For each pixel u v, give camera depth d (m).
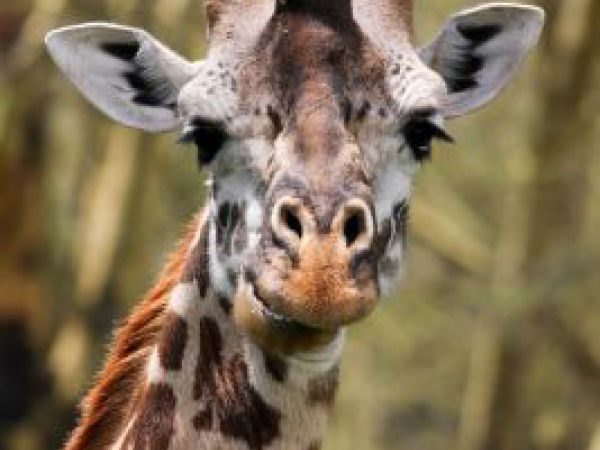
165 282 10.94
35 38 29.25
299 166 9.71
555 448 30.55
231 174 10.23
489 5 11.37
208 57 10.46
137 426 10.62
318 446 10.46
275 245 9.54
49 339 31.27
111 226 30.42
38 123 31.30
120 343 10.98
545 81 28.44
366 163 10.16
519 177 28.77
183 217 31.67
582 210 29.06
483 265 30.25
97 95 11.23
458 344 31.48
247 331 9.88
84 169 31.81
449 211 30.64
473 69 11.51
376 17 10.48
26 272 31.61
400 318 31.14
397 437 35.84
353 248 9.48
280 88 10.09
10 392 30.70
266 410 10.37
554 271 28.39
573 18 28.23
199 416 10.50
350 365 31.88
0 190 31.34
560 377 30.36
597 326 29.66
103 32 11.11
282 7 10.20
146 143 30.38
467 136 29.61
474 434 29.92
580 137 28.61
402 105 10.23
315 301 9.34
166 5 27.52
